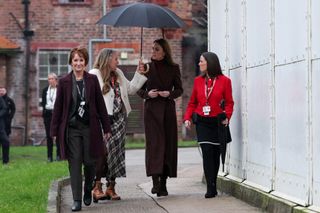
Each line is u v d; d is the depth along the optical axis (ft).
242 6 65.51
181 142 166.09
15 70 172.86
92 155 61.26
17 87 173.06
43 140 172.76
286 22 54.90
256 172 62.49
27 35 172.86
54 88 116.37
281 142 56.49
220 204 62.85
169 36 175.11
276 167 57.67
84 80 61.41
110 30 173.99
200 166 103.45
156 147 68.13
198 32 178.91
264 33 59.77
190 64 179.73
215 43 74.59
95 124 61.36
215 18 74.43
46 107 115.85
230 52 69.56
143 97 68.64
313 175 50.57
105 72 65.62
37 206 61.57
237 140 67.72
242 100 65.98
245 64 65.10
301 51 52.03
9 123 122.21
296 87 53.11
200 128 66.49
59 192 75.20
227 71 70.59
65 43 173.68
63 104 61.41
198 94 66.69
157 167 67.92
